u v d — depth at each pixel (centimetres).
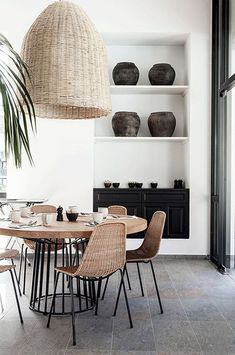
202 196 546
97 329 287
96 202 551
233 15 471
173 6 551
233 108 473
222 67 496
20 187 548
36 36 295
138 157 594
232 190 470
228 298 363
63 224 312
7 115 227
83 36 295
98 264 270
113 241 274
